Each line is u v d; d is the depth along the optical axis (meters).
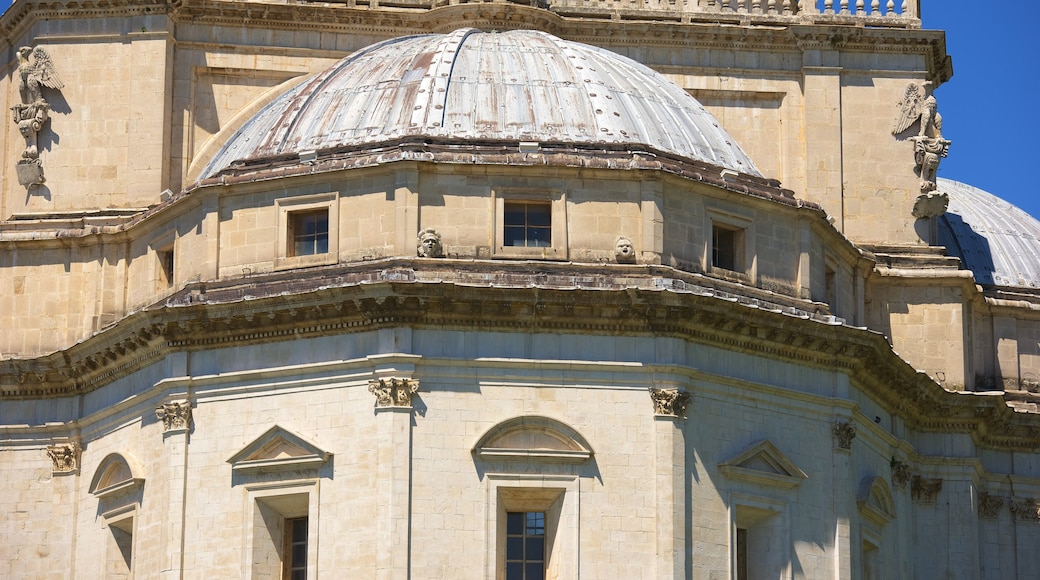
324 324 85.19
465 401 83.69
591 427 84.06
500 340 84.44
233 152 93.19
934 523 101.50
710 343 86.25
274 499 85.06
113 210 97.12
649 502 83.50
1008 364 109.19
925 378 97.44
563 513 83.38
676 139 91.94
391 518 81.81
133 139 98.00
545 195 86.38
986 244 115.12
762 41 102.06
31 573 94.38
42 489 95.25
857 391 92.56
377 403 83.38
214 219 88.25
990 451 107.06
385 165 85.62
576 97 91.56
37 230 97.25
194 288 87.56
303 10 100.31
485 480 83.06
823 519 88.62
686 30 101.69
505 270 85.19
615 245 86.06
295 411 85.19
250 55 100.06
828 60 101.75
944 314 101.06
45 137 98.75
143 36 98.94
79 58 99.12
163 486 86.88
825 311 90.50
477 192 86.06
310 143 90.25
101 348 91.88
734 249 89.44
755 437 87.06
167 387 87.31
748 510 86.50
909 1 102.94
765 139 101.75
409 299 83.25
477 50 94.31
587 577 82.75
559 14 102.00
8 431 95.69
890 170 101.38
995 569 105.81
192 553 85.50
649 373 84.56
